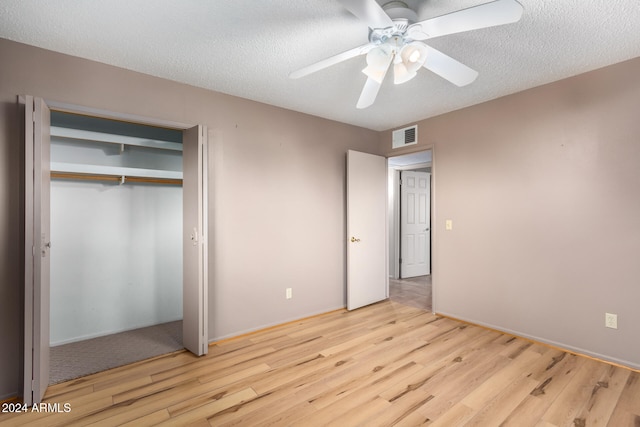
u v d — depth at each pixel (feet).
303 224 11.55
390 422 5.87
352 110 11.32
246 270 10.08
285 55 7.48
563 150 8.79
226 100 9.71
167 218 11.48
